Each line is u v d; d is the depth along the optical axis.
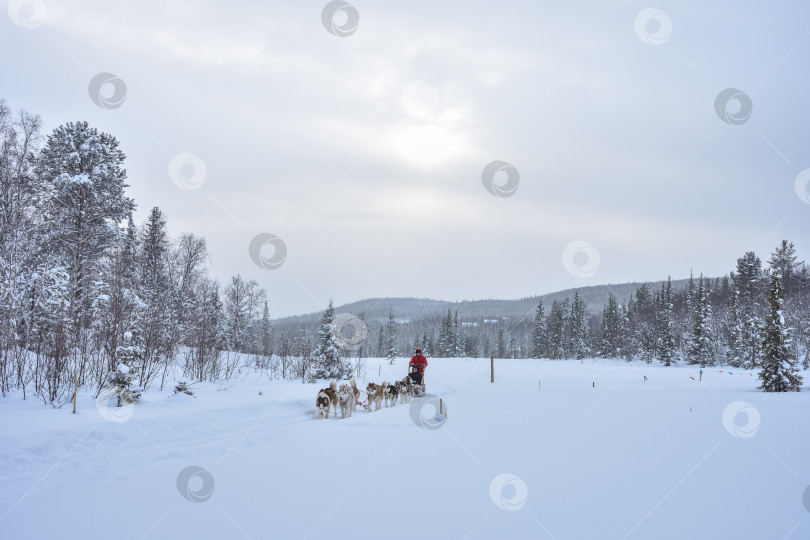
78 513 5.56
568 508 5.54
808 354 47.84
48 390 12.57
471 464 7.69
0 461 7.46
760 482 6.53
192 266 41.00
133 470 7.51
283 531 4.94
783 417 12.95
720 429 10.97
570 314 85.00
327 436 10.34
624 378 33.53
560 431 10.73
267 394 16.27
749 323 52.88
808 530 4.79
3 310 14.67
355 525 5.07
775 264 67.38
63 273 20.31
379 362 45.66
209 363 21.84
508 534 4.75
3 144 22.53
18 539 4.82
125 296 17.52
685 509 5.46
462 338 94.25
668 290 71.69
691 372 42.59
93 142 28.41
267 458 8.27
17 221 19.81
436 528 4.95
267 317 56.50
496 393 20.83
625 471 7.16
